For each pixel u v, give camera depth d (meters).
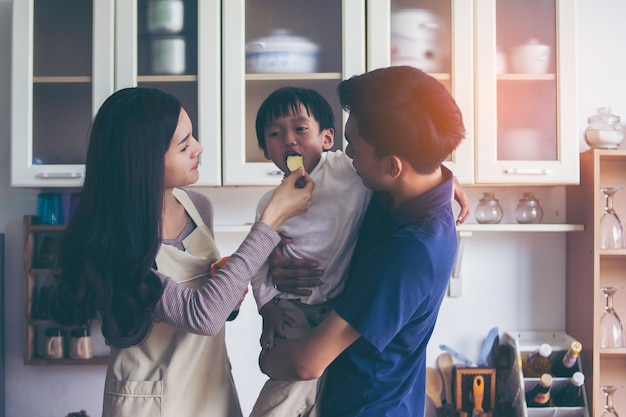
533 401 2.10
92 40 1.96
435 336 2.31
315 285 1.25
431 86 1.10
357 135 1.12
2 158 2.27
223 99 1.95
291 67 1.97
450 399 2.25
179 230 1.35
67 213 2.27
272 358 1.21
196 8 1.97
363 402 1.20
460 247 2.26
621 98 2.28
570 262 2.26
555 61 2.00
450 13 1.98
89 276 1.17
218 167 1.95
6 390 2.29
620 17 2.28
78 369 2.30
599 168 2.14
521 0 2.01
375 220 1.22
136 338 1.19
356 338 1.11
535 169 1.97
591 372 2.08
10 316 2.28
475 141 1.98
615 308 2.25
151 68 1.98
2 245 2.24
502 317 2.31
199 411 1.30
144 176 1.19
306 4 1.97
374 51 1.94
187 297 1.19
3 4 2.26
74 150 1.98
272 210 1.22
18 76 1.97
